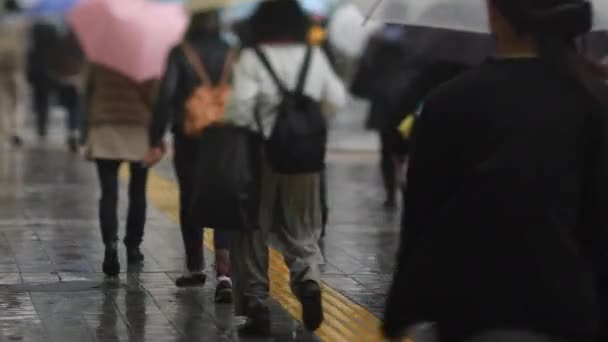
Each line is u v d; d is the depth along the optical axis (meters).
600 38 17.61
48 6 55.41
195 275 22.25
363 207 35.16
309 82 17.94
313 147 17.58
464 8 16.78
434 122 9.69
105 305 20.56
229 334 18.55
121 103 23.41
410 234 9.80
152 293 21.67
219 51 21.03
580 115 9.48
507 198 9.30
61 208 33.12
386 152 34.69
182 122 21.11
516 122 9.44
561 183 9.36
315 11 66.50
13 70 51.91
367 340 18.28
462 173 9.61
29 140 56.12
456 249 9.38
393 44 34.22
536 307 9.19
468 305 9.28
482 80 9.66
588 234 9.59
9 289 21.86
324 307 20.73
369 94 34.66
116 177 23.45
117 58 23.80
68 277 23.09
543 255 9.24
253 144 17.86
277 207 18.41
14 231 28.77
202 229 22.22
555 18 9.68
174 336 18.34
